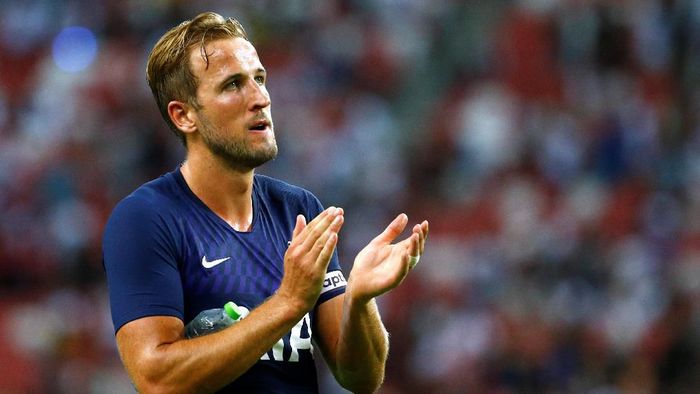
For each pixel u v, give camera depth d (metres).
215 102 12.64
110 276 12.39
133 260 12.28
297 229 11.93
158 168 52.62
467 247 47.06
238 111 12.65
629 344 39.88
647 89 57.06
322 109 55.81
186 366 11.60
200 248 12.61
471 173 52.12
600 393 38.75
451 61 59.81
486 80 58.59
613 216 49.22
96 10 60.81
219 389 12.16
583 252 44.84
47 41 60.31
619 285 43.28
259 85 12.84
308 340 12.98
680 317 36.16
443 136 54.50
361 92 57.94
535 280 44.25
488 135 53.56
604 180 51.84
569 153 52.34
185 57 12.80
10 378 43.34
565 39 58.94
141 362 11.84
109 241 12.52
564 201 49.94
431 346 42.12
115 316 12.19
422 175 52.56
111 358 43.78
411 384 41.66
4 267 48.41
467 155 53.06
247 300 12.59
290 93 56.75
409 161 53.41
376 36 60.12
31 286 48.16
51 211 50.44
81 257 48.91
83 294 47.66
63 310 46.38
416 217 50.16
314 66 58.44
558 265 44.66
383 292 12.37
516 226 48.28
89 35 60.19
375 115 56.28
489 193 50.78
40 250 49.06
